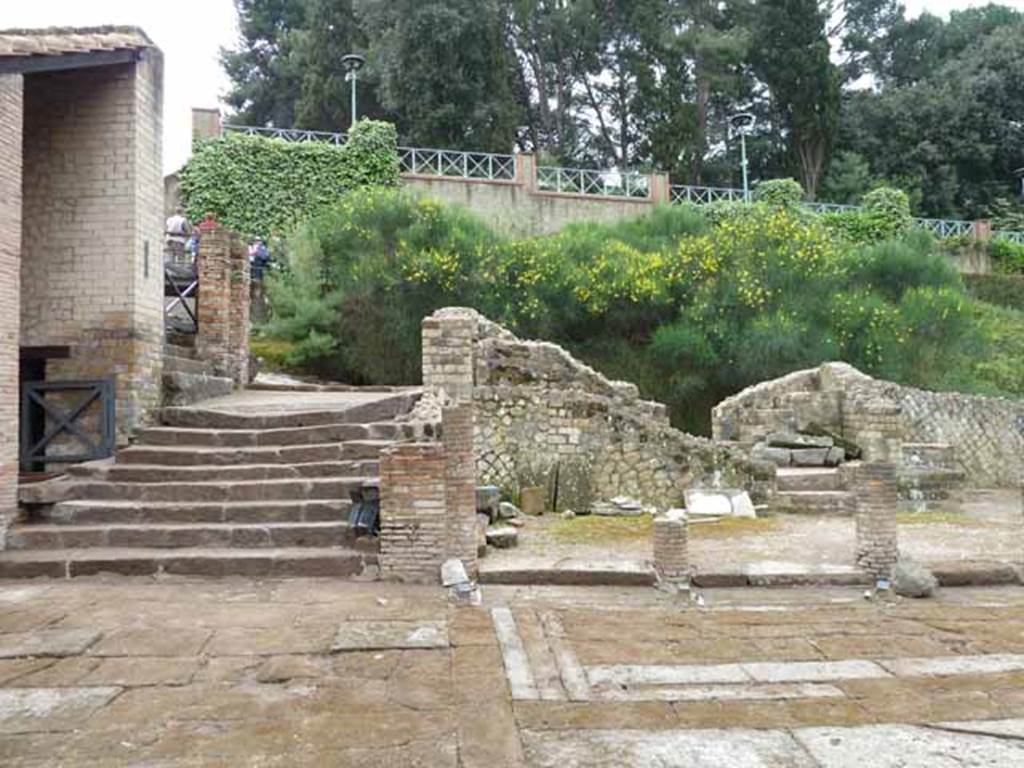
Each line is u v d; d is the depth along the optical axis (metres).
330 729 4.21
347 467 9.10
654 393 17.89
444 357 11.91
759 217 19.81
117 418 10.02
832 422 14.08
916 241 24.09
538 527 10.29
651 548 8.85
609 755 3.90
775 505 11.87
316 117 37.94
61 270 10.30
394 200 20.05
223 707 4.50
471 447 7.75
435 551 7.48
